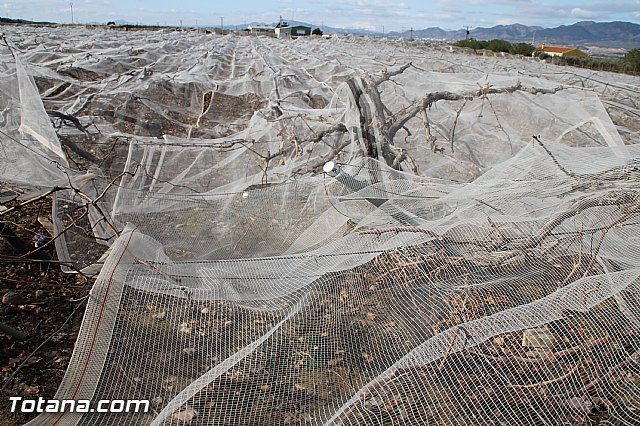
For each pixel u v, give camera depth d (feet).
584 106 22.21
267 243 13.70
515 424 7.94
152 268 10.96
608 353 8.87
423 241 11.55
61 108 27.14
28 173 14.88
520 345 9.11
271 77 36.76
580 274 10.53
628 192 11.92
